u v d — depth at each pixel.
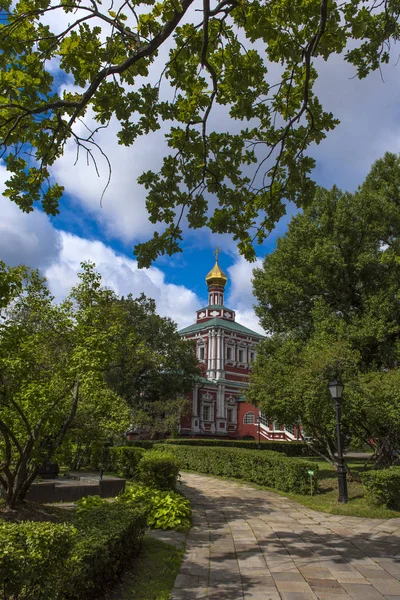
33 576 3.64
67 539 4.01
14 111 5.95
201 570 6.05
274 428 41.25
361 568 6.17
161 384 38.25
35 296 8.60
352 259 22.89
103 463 17.05
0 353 7.33
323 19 4.99
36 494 10.27
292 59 5.53
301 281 23.45
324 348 14.69
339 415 11.95
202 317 57.66
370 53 6.18
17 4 5.41
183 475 17.80
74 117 5.29
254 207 7.23
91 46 5.26
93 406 9.00
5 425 7.60
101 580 4.79
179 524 8.40
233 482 15.72
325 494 12.73
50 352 8.50
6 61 5.66
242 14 5.37
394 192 24.11
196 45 5.75
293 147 6.77
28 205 6.60
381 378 14.31
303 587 5.40
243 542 7.61
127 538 5.59
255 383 16.36
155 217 6.74
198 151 6.40
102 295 9.35
